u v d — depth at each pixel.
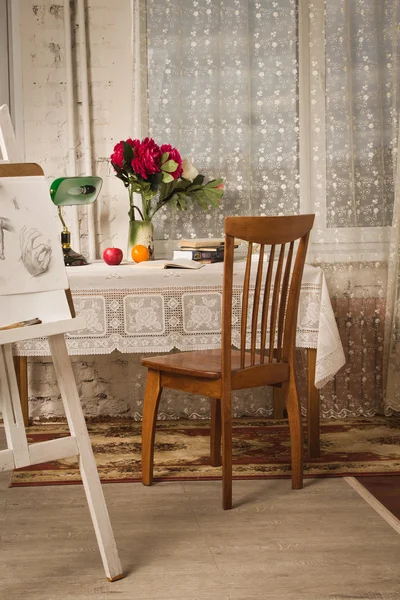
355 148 3.73
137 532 2.39
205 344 3.02
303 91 3.68
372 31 3.69
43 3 3.66
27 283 1.97
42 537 2.36
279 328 2.77
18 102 3.70
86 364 3.79
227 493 2.57
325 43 3.67
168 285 2.99
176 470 2.97
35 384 3.77
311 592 1.98
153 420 2.79
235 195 3.71
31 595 1.99
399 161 3.67
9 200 1.98
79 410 2.05
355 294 3.74
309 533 2.37
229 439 2.56
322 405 3.77
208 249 3.36
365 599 1.94
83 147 3.73
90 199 3.34
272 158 3.71
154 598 1.96
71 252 3.35
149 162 3.31
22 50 3.67
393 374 3.77
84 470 2.04
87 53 3.70
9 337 1.86
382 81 3.72
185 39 3.63
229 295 2.54
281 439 3.40
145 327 3.00
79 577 2.08
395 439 3.39
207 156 3.69
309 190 3.71
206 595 1.97
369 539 2.31
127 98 3.73
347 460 3.09
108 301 2.99
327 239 3.73
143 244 3.48
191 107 3.66
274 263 3.26
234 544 2.29
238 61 3.66
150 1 3.60
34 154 3.72
